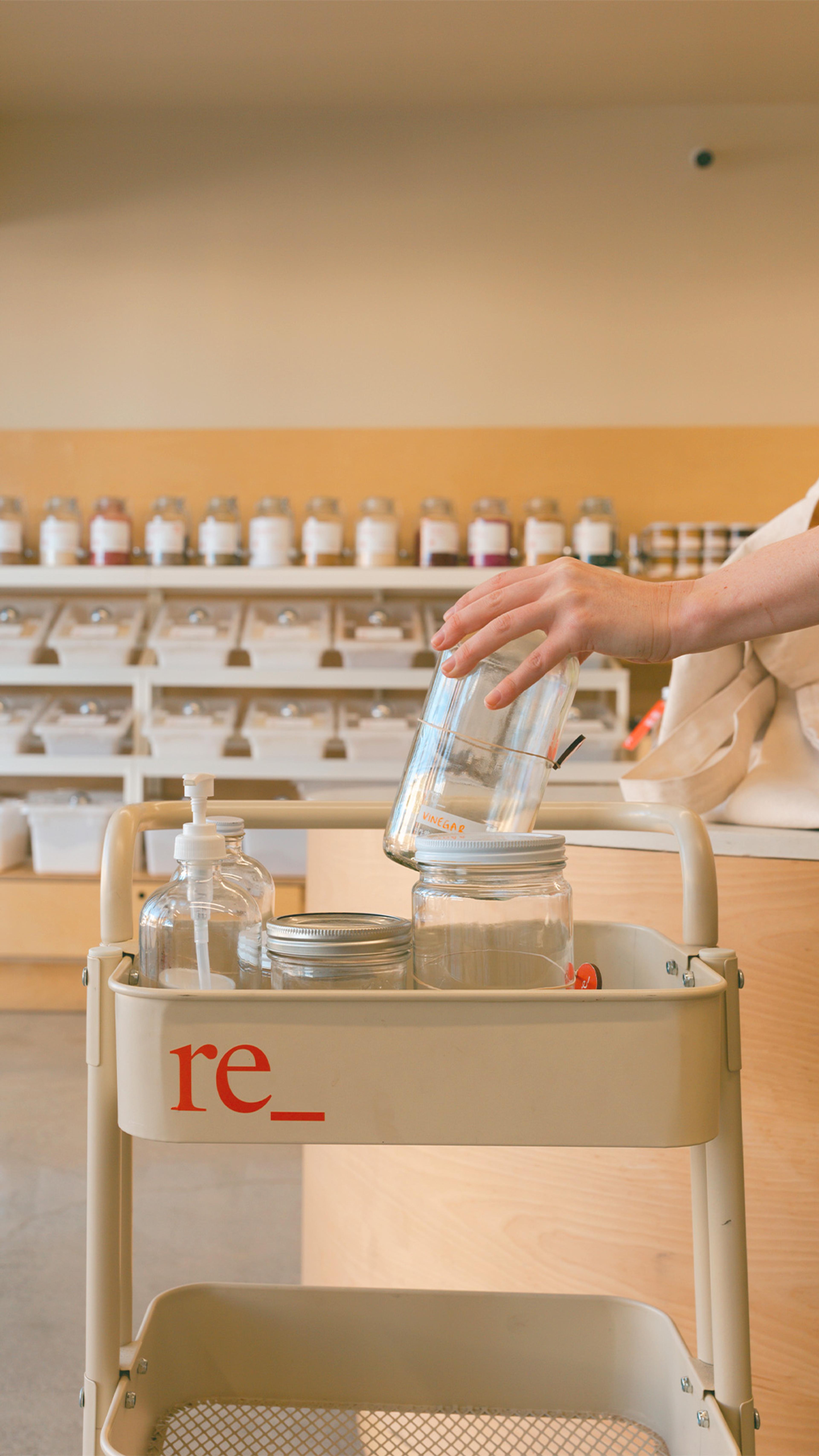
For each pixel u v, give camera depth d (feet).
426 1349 2.72
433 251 12.01
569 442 12.00
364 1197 4.33
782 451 11.90
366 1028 1.93
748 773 3.70
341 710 11.21
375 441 12.06
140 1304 5.41
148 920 2.23
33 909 10.71
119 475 12.09
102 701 11.46
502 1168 3.81
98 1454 2.28
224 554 11.09
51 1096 8.71
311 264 12.03
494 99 11.73
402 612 11.45
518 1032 1.92
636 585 2.24
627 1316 2.69
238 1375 2.72
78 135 12.00
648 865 3.56
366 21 10.33
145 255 12.05
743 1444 2.27
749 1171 3.44
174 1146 7.81
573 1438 2.62
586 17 10.27
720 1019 2.00
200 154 12.01
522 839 2.15
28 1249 6.15
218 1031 1.94
